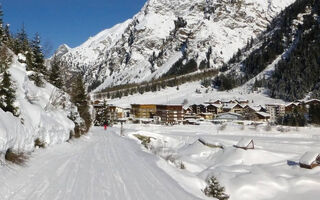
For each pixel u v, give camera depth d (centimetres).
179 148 5966
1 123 1330
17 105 1659
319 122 9238
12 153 1376
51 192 1105
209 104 13525
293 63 16825
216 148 5397
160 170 1750
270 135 7419
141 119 12512
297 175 3862
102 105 10081
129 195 1168
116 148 2739
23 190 1084
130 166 1777
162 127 9019
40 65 3647
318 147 5481
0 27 3078
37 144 1900
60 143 2388
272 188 3394
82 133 3728
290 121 9362
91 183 1288
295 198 3198
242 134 7544
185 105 15750
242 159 4684
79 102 4497
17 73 2203
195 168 3881
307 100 12262
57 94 3033
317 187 3419
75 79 4578
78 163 1719
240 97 16338
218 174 3622
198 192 1534
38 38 3653
